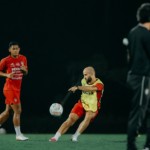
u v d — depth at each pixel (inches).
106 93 2610.7
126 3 2822.3
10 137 1346.0
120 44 2822.3
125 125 2529.5
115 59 2819.9
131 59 850.8
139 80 840.3
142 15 852.0
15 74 1221.1
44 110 2741.1
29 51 2829.7
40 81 2792.8
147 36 836.6
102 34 2842.0
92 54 2839.6
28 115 2714.1
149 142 914.1
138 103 840.9
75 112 1184.8
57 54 2839.6
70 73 2652.6
